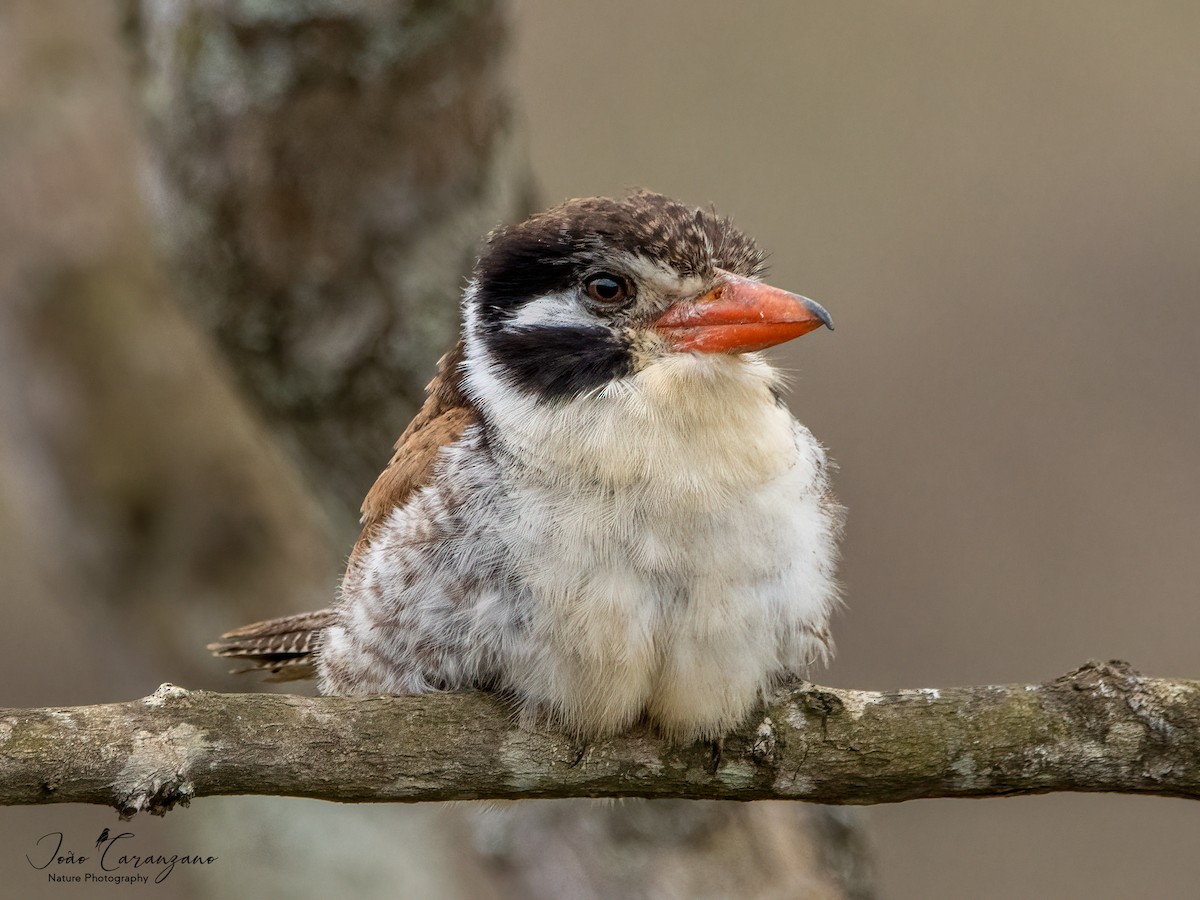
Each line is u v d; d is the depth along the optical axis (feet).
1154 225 46.24
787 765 22.45
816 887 31.94
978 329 45.70
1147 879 40.22
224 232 30.32
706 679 22.31
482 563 22.54
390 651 23.40
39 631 47.57
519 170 32.73
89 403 39.24
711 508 22.30
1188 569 42.65
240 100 29.55
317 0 29.04
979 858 41.04
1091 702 21.86
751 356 23.81
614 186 46.55
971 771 21.94
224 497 39.11
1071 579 42.93
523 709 22.57
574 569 22.29
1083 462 43.78
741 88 47.29
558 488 22.48
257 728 20.76
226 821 39.29
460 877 38.78
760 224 46.26
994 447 44.75
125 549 39.29
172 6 29.84
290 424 32.07
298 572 39.14
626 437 22.44
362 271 30.66
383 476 25.04
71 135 40.22
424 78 29.89
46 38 40.73
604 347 23.03
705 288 23.34
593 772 22.67
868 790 22.38
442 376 25.54
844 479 44.11
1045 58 48.37
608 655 22.22
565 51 47.29
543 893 32.53
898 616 42.83
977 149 47.11
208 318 31.42
